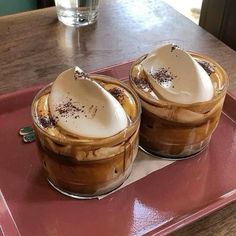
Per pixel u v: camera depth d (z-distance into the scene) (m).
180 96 0.25
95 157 0.23
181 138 0.27
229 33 0.45
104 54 0.39
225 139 0.30
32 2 0.73
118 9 0.45
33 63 0.37
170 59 0.27
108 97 0.23
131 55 0.39
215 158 0.29
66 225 0.24
